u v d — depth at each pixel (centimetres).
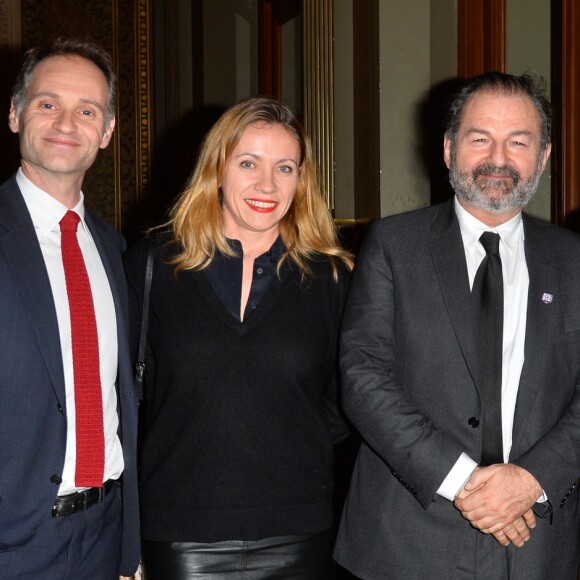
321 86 464
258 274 233
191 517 220
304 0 474
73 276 207
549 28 382
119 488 221
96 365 206
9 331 194
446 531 208
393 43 429
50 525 198
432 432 204
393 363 218
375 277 222
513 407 209
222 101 662
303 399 229
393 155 430
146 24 745
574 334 213
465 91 221
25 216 204
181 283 230
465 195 215
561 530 211
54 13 709
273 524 223
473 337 209
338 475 403
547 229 227
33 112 211
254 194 229
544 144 220
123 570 222
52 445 197
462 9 424
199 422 222
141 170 741
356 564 217
